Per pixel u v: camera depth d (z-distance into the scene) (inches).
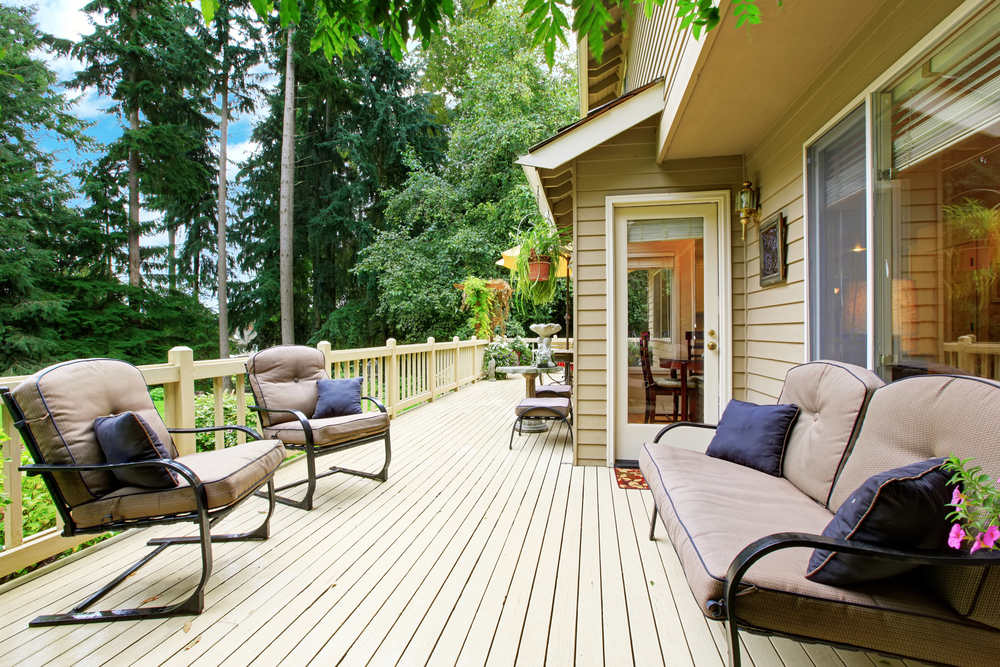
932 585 47.8
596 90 252.7
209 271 647.1
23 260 434.9
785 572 50.3
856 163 84.4
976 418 52.7
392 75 628.7
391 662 62.3
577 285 149.2
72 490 75.5
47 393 75.2
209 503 74.7
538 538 98.5
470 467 150.0
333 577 83.7
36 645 65.9
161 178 553.0
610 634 67.6
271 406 128.3
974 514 41.9
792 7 75.0
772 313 122.3
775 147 119.3
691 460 89.7
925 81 68.5
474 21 571.2
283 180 535.2
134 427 75.6
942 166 70.2
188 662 62.5
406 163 592.1
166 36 528.4
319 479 139.1
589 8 60.9
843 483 66.6
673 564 87.1
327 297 642.2
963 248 71.5
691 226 146.0
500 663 62.1
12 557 81.4
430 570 85.8
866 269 81.2
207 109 583.8
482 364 411.2
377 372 212.8
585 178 147.7
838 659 61.6
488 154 525.0
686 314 146.7
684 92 103.5
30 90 461.1
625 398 150.3
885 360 78.7
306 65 555.5
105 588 77.3
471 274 523.8
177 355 112.2
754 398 135.4
